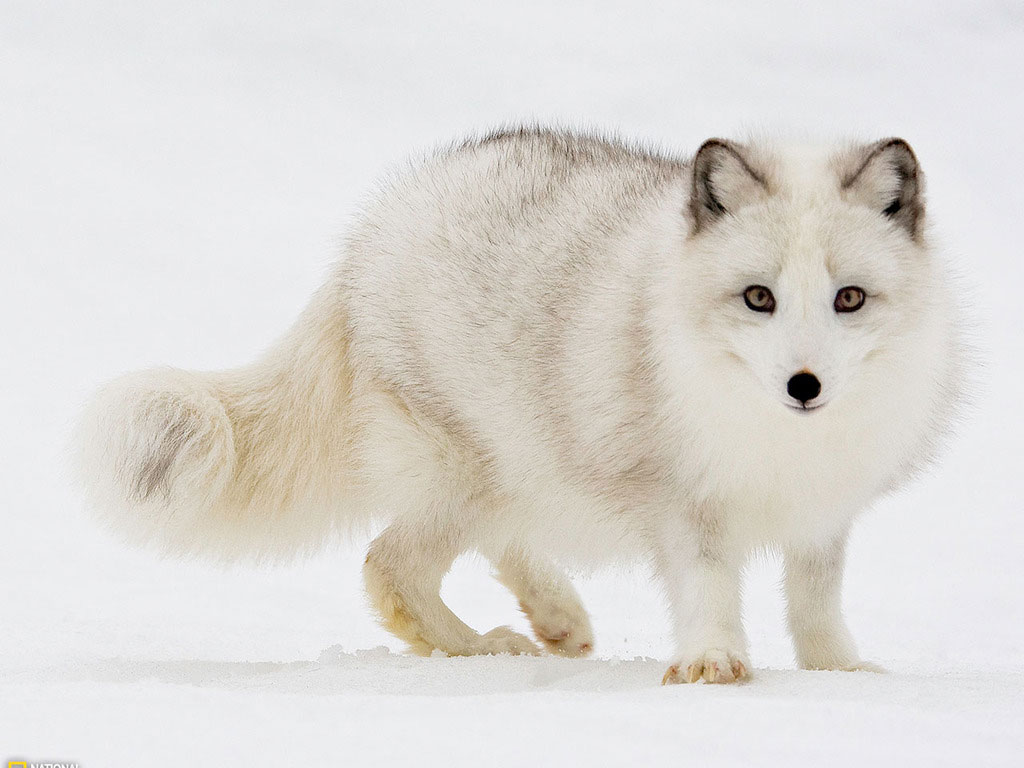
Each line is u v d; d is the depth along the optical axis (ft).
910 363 38.06
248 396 49.44
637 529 42.75
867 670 43.09
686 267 38.50
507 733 28.27
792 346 35.63
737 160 37.83
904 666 48.65
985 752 26.94
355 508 50.29
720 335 37.47
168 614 61.98
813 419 38.22
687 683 37.14
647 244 42.19
